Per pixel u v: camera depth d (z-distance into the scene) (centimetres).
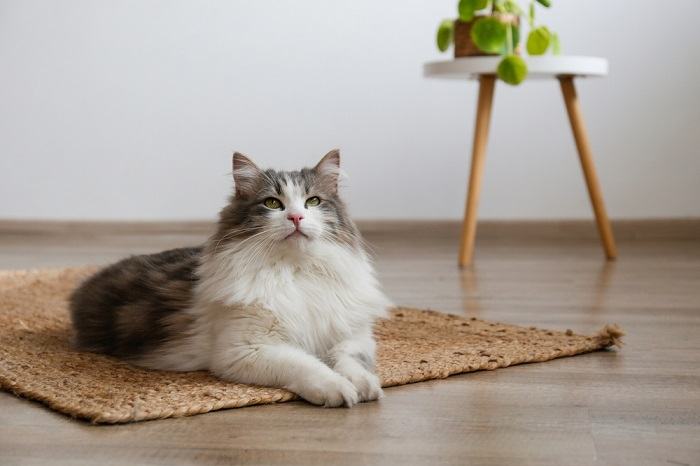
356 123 481
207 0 486
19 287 308
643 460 132
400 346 208
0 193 508
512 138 466
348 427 148
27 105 502
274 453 135
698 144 454
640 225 458
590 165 379
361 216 485
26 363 191
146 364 188
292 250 180
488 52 349
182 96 492
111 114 498
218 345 177
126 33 492
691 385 175
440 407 160
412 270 359
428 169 478
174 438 142
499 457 134
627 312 260
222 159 494
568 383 177
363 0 474
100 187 502
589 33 455
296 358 169
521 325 242
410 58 473
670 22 448
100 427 148
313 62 481
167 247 442
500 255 405
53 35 497
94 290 212
